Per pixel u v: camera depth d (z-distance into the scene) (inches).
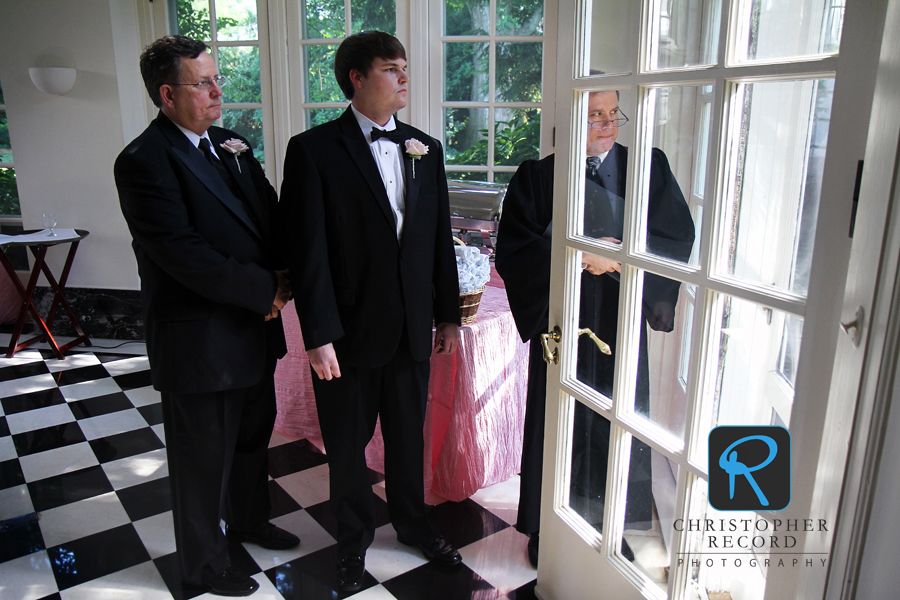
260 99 158.1
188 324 67.1
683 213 46.8
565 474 68.4
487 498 97.0
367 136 71.6
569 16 57.0
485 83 142.5
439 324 81.6
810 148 36.8
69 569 80.0
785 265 39.0
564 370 65.2
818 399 37.1
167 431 71.5
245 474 81.9
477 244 119.0
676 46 46.0
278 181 161.5
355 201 69.9
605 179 55.7
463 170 147.4
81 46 152.5
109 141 157.4
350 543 78.0
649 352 52.5
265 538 84.5
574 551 66.5
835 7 34.6
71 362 151.9
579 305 62.6
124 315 166.9
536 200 75.5
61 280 157.0
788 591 40.8
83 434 116.5
